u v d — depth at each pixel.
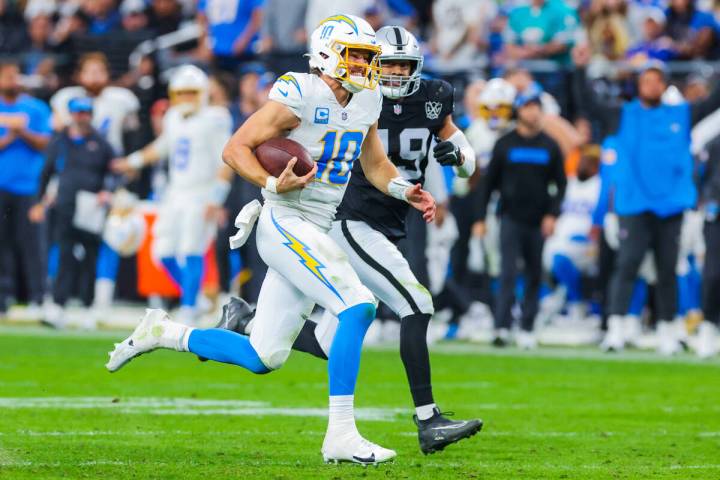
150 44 60.91
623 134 41.28
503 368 36.94
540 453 21.70
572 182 48.97
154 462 19.36
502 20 59.47
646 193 40.97
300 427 24.05
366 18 51.53
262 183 18.94
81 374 32.56
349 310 19.19
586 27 54.28
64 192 46.34
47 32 64.25
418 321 21.28
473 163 22.61
